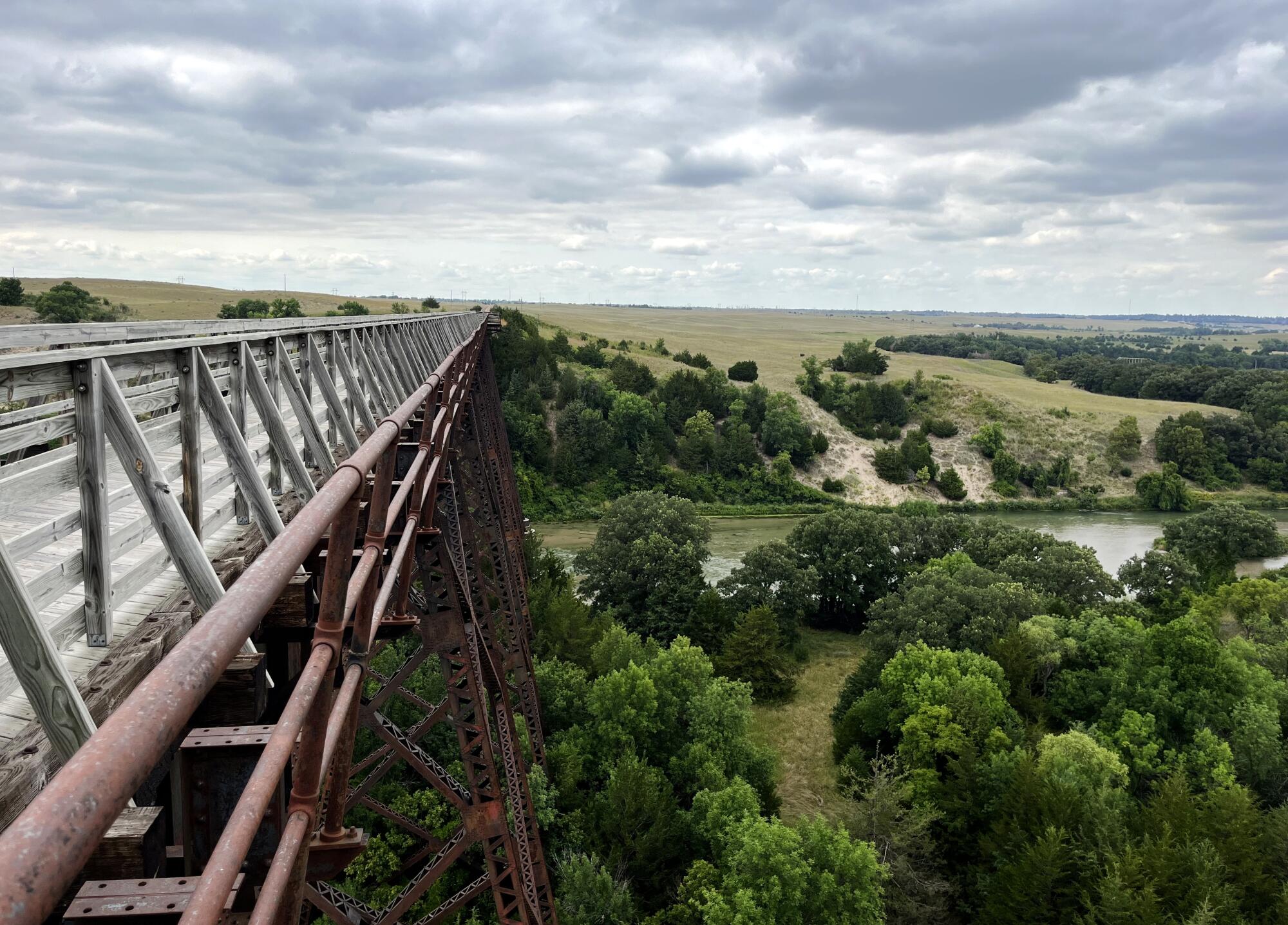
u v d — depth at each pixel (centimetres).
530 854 1459
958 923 2603
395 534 729
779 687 4181
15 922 85
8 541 346
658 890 2442
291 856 245
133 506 671
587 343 13775
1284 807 2655
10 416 360
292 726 227
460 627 995
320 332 1089
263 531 591
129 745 128
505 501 3094
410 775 2461
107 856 314
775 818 2281
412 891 1004
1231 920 2072
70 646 428
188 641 166
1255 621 4447
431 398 789
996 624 4022
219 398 559
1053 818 2477
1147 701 3416
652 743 2912
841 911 2092
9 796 298
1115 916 2073
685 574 4791
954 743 3020
